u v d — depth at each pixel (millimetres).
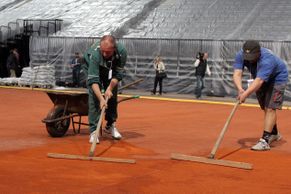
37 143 8156
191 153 7625
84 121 11398
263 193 5312
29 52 28797
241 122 12484
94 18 31375
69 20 31766
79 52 27016
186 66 24516
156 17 29891
